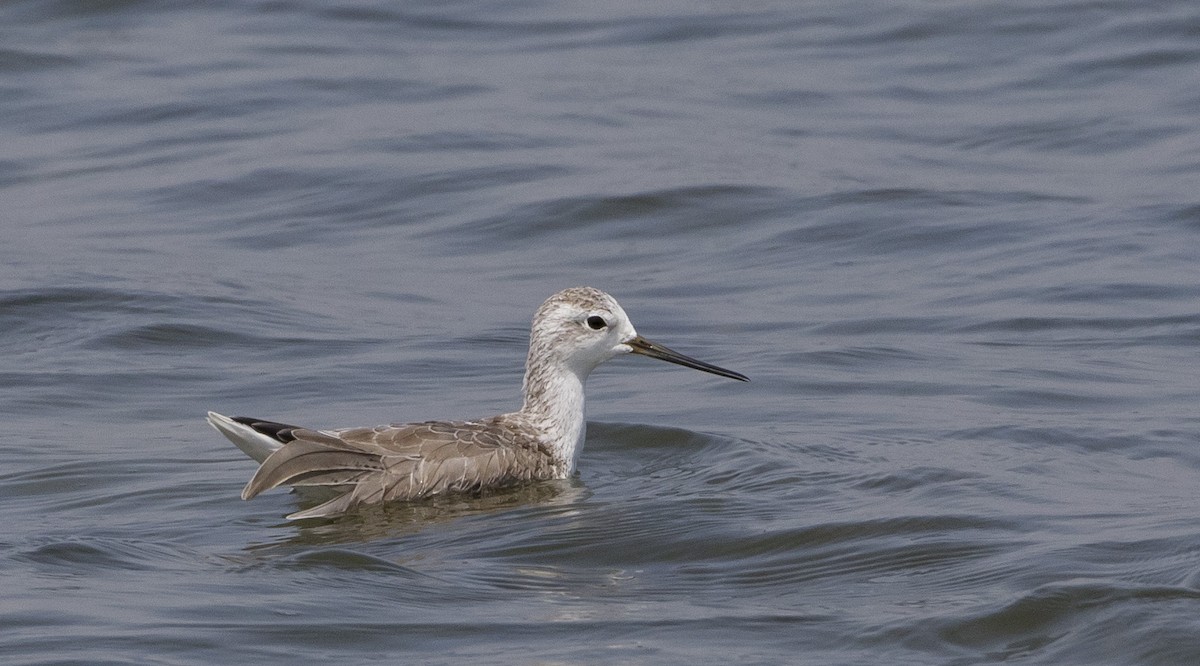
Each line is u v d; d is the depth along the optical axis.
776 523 12.83
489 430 14.50
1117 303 20.16
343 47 33.00
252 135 28.00
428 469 13.82
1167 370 17.69
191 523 13.10
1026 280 21.14
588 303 14.89
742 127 28.16
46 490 14.05
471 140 27.42
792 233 23.34
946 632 10.49
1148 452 14.77
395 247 23.27
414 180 25.59
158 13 35.00
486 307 20.64
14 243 23.16
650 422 16.27
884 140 27.48
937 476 13.98
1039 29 32.69
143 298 20.48
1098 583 10.95
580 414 14.92
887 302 20.53
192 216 24.52
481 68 31.73
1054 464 14.39
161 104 29.56
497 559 12.20
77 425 16.20
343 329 19.72
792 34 33.53
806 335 19.34
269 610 10.96
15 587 11.35
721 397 17.09
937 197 24.47
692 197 24.58
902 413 16.28
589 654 10.24
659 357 15.15
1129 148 26.72
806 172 25.73
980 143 27.30
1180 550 11.64
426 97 29.86
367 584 11.56
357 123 28.47
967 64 31.36
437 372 18.16
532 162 26.31
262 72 31.31
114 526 12.99
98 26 34.19
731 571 11.91
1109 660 10.06
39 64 31.70
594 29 34.28
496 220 24.06
